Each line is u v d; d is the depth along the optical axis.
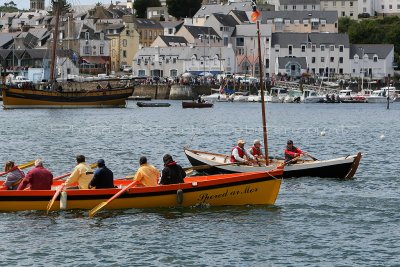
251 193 58.06
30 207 56.19
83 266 44.53
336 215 56.56
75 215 55.50
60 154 98.69
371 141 122.12
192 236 50.47
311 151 106.81
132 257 46.12
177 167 57.84
